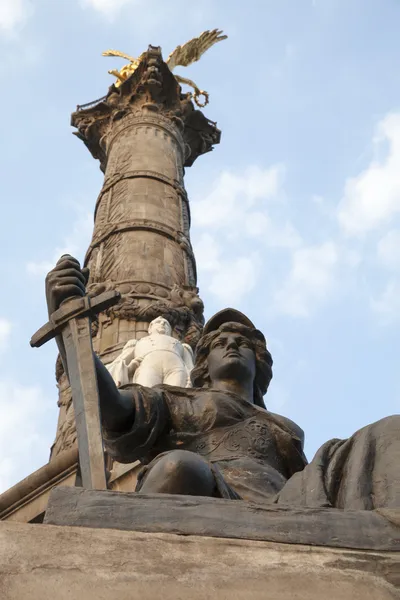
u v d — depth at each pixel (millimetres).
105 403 7605
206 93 36438
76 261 8125
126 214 26359
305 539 4773
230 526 4840
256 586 4359
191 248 26375
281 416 8344
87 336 7363
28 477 10703
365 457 5633
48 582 4285
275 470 7707
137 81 33281
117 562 4441
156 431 7840
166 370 15461
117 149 30547
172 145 31234
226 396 8234
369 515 4938
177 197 28266
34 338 7562
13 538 4527
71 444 17422
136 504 4969
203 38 39812
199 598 4266
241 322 9516
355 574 4484
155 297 22734
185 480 5918
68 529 4629
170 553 4543
